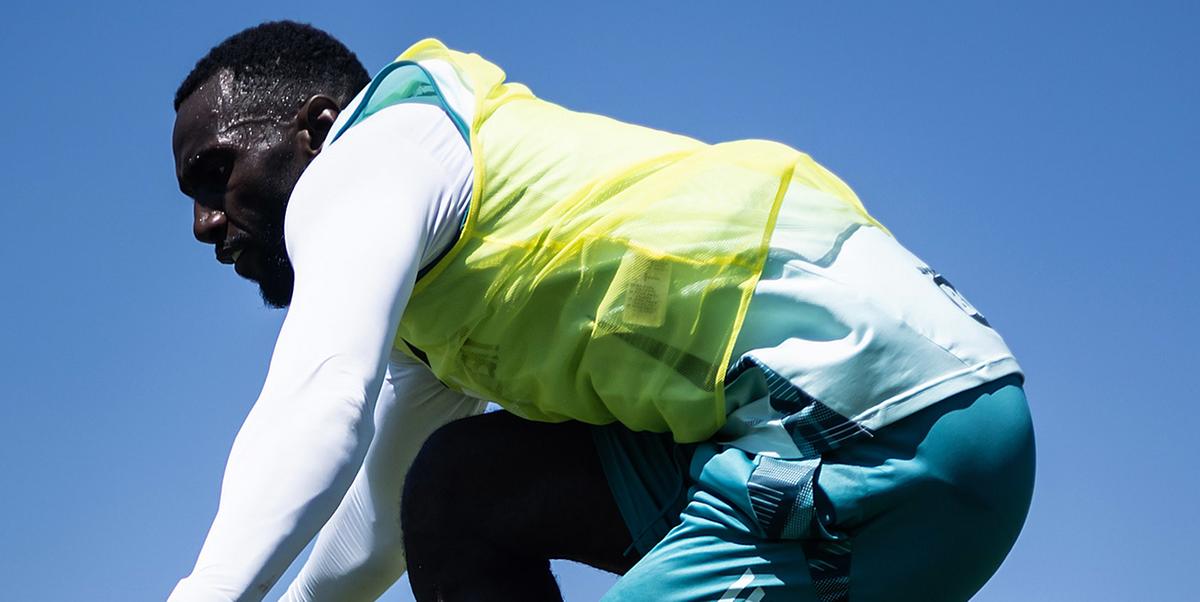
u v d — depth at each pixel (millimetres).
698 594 2016
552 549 2285
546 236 2088
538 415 2268
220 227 2365
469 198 2096
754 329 2057
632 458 2227
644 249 2068
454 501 2289
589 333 2105
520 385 2203
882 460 2006
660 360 2084
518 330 2143
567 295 2104
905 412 2004
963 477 2012
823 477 2002
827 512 1988
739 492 2016
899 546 2012
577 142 2158
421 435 2682
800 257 2076
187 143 2367
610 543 2256
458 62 2268
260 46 2398
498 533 2273
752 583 2004
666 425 2160
